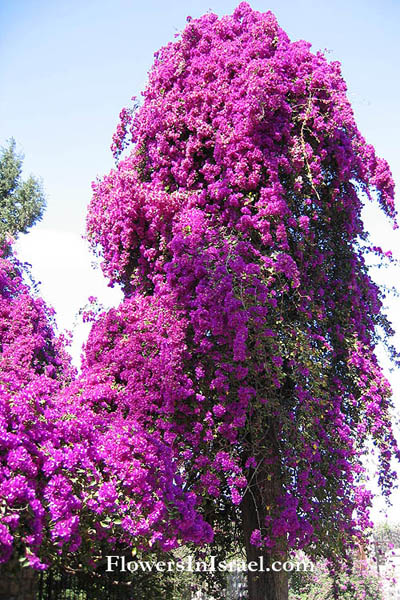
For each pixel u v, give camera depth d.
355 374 8.99
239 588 9.41
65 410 6.78
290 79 9.28
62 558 6.14
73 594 6.90
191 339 8.15
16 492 5.30
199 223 8.58
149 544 6.41
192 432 7.85
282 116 9.09
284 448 7.99
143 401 7.96
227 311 7.70
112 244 10.00
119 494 6.33
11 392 6.13
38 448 5.95
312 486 7.96
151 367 8.08
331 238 9.50
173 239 8.56
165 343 8.05
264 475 8.08
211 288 7.94
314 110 9.12
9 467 5.50
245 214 8.51
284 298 8.73
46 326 10.21
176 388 7.78
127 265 9.91
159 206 8.98
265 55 9.40
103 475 6.49
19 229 21.61
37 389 6.32
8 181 22.02
